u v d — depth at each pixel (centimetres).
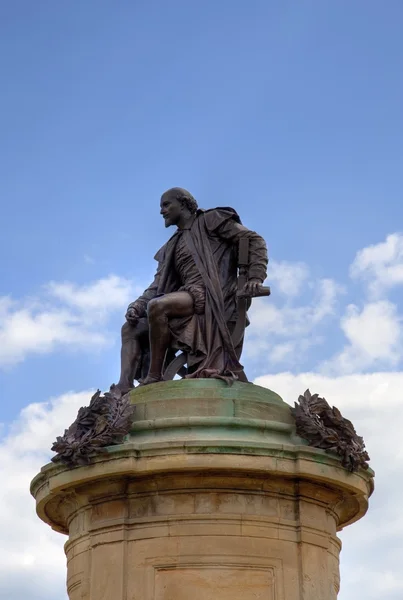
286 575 1454
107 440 1473
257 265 1639
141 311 1705
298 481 1489
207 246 1673
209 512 1458
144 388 1573
